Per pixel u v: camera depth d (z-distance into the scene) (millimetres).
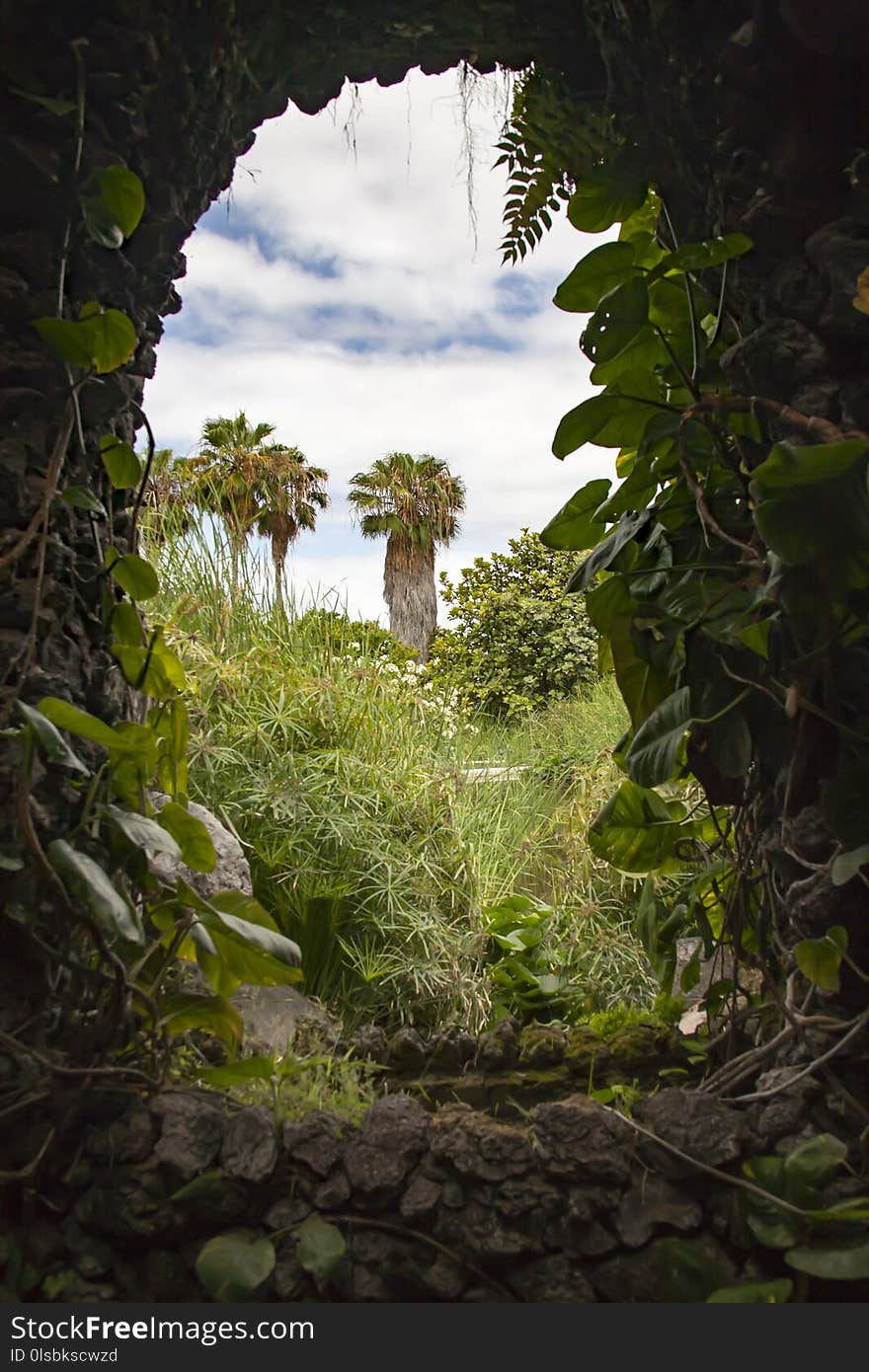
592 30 1680
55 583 1518
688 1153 1375
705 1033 1990
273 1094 1558
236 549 3799
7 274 1424
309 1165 1415
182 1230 1405
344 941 2838
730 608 1512
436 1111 1717
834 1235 1302
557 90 1769
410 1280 1351
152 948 1512
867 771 1302
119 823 1396
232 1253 1312
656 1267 1324
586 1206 1342
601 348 1585
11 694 1410
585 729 5547
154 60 1454
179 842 1556
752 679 1503
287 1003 2170
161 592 3555
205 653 3178
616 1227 1348
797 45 1316
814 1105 1420
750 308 1496
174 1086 1588
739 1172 1374
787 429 1423
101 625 1651
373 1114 1438
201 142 1689
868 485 1196
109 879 1342
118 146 1492
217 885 2248
